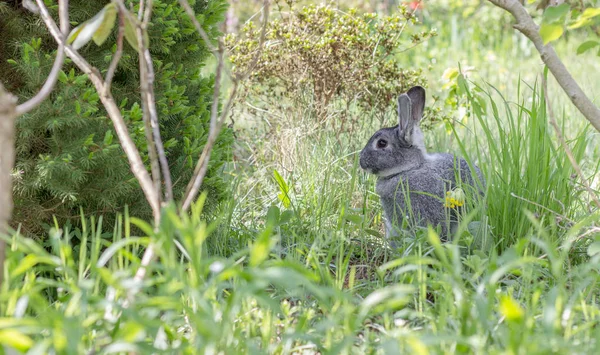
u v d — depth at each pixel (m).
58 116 8.59
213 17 10.11
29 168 8.75
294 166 13.04
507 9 8.45
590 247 7.83
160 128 9.69
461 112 12.49
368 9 21.84
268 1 7.04
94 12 9.12
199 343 5.82
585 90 19.64
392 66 13.61
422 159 10.78
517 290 8.52
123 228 9.42
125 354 6.08
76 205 9.26
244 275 5.72
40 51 8.93
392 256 9.74
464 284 7.99
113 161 8.85
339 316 6.61
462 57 24.69
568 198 10.06
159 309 5.99
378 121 14.34
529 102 18.36
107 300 5.98
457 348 5.99
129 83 9.53
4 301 6.22
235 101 13.78
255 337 6.77
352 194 12.39
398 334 6.45
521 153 10.72
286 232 10.44
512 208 9.93
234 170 13.26
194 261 5.99
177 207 9.43
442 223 10.38
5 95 5.78
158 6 9.19
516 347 5.42
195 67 10.27
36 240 8.94
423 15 27.86
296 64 13.52
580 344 6.35
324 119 13.29
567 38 25.92
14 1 9.05
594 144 15.26
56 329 5.35
